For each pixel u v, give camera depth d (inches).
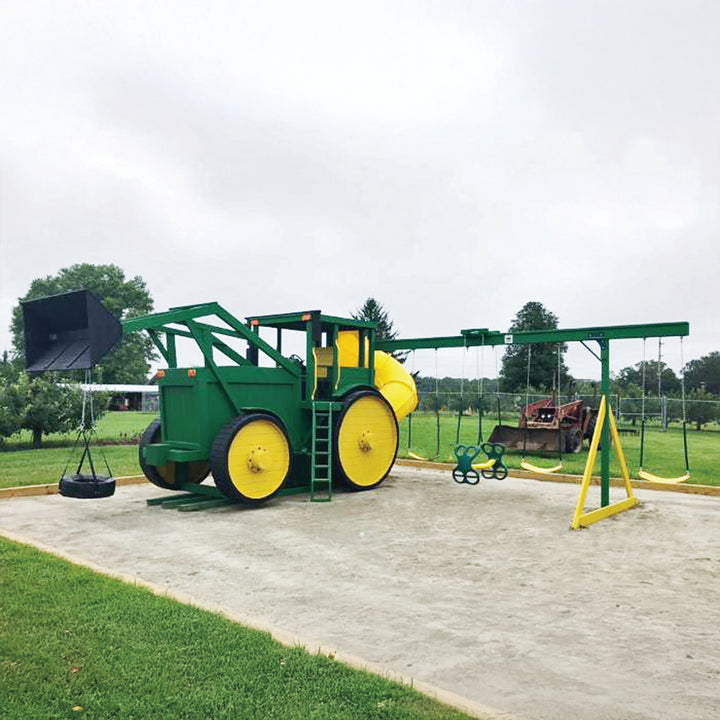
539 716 137.3
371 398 461.4
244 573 249.1
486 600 217.5
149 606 192.4
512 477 531.2
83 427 334.0
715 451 737.6
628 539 310.7
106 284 2800.2
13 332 2849.4
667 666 164.9
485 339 477.7
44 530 326.6
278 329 481.4
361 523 344.5
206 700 135.6
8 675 145.9
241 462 377.4
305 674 149.3
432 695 142.2
